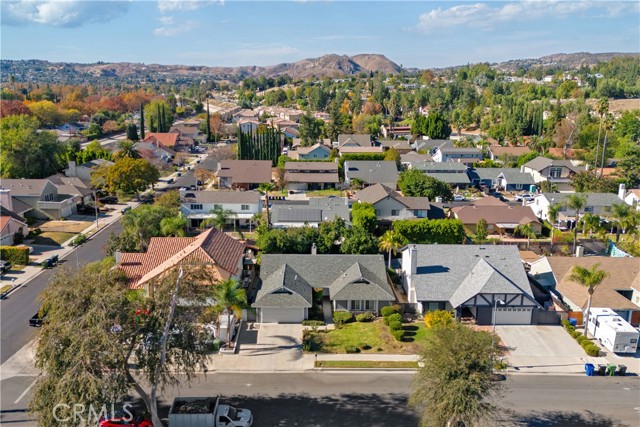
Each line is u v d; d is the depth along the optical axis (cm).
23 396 4225
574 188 11888
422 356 3684
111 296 3281
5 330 5344
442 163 13150
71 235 8625
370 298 5859
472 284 5800
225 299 4919
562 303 6119
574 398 4338
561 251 8338
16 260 7181
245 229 9250
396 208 9475
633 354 5103
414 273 6069
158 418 3659
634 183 12544
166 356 3575
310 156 15000
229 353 5006
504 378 4622
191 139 18712
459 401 3294
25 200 9475
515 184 12569
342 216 8956
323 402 4234
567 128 17525
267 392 4375
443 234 8138
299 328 5578
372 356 4991
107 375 3238
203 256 5809
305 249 7181
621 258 6494
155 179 11594
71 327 3169
